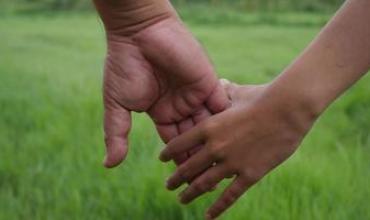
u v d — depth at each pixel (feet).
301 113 2.15
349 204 4.39
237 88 2.43
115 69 2.35
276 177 4.65
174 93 2.40
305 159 5.20
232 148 2.26
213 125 2.27
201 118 2.44
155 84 2.37
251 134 2.22
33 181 5.56
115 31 2.29
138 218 4.58
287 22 28.25
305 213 4.21
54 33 22.90
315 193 4.59
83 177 5.33
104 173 5.36
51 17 33.01
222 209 2.38
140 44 2.29
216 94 2.38
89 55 16.05
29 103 8.42
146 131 6.43
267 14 31.09
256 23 28.60
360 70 2.14
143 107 2.41
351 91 8.85
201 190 2.37
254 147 2.23
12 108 8.18
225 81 2.52
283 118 2.17
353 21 2.11
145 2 2.21
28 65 12.94
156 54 2.29
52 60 14.55
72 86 9.55
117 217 4.65
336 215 4.19
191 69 2.31
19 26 26.73
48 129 7.02
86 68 12.92
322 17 29.30
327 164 5.17
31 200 5.21
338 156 5.57
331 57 2.12
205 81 2.34
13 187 5.60
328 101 2.15
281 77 2.16
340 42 2.12
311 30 24.80
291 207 4.32
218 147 2.27
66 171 5.50
